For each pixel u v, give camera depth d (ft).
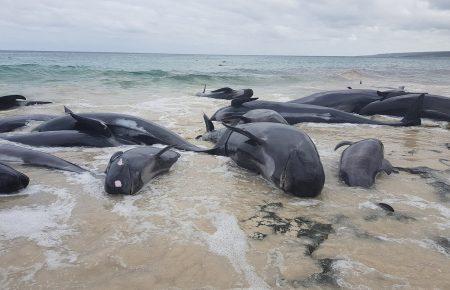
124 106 48.32
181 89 72.49
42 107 47.16
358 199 19.60
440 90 77.87
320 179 19.47
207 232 15.89
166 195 19.80
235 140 25.63
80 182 21.49
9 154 24.80
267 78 98.89
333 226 16.65
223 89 60.18
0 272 12.89
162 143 29.58
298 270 13.32
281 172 20.21
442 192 20.80
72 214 17.35
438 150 29.60
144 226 16.31
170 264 13.55
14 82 76.84
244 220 17.08
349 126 38.58
